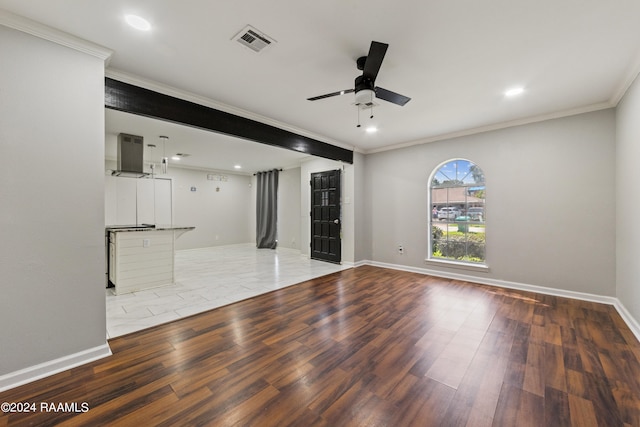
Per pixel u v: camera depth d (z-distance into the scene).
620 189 2.96
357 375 1.86
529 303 3.25
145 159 6.33
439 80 2.62
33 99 1.81
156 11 1.70
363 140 4.80
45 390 1.70
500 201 3.94
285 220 7.89
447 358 2.07
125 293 3.68
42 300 1.85
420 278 4.45
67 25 1.83
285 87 2.79
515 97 3.00
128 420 1.46
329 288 3.92
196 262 5.91
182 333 2.50
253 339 2.38
